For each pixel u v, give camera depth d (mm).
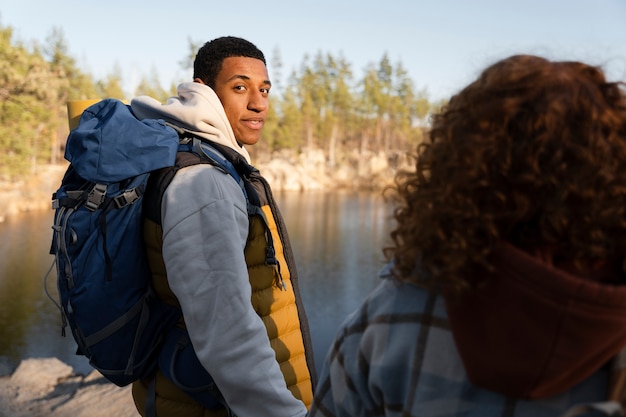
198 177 1688
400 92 120375
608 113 744
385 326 861
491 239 740
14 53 49344
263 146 103125
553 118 737
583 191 712
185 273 1631
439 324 812
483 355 739
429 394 800
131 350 1720
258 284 1875
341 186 100125
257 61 2207
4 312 18344
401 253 842
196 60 2242
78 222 1672
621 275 750
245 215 1777
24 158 51406
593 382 736
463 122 810
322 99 116750
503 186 749
